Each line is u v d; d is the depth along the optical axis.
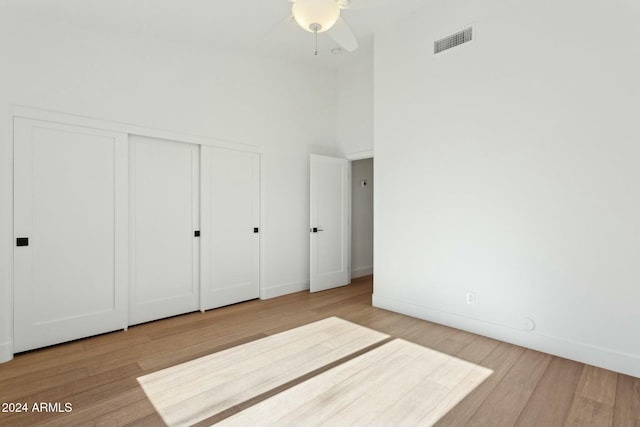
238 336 3.06
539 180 2.65
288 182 4.64
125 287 3.28
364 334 3.08
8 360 2.61
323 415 1.86
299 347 2.79
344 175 5.12
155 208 3.53
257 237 4.36
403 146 3.64
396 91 3.70
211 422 1.81
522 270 2.76
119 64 3.25
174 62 3.61
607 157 2.34
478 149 3.01
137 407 1.96
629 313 2.27
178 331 3.21
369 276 5.82
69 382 2.25
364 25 3.74
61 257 2.94
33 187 2.79
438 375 2.29
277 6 3.13
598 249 2.38
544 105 2.61
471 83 3.05
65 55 2.95
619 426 1.76
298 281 4.77
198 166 3.85
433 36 3.34
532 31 2.67
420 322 3.40
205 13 3.20
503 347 2.75
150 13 3.10
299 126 4.75
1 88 2.64
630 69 2.24
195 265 3.83
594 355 2.41
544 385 2.16
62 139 2.93
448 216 3.25
